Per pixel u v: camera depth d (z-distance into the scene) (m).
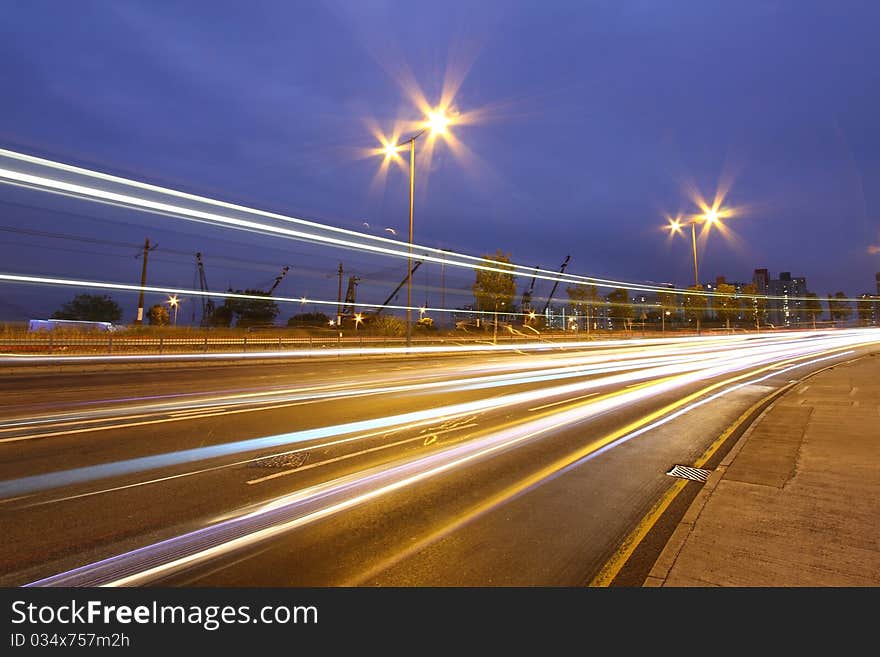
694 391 12.49
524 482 5.16
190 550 3.57
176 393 11.76
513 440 7.05
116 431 7.45
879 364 17.30
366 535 3.83
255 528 3.96
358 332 42.91
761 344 38.34
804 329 68.56
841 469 5.08
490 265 46.22
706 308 65.00
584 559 3.43
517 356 27.50
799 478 4.87
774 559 3.25
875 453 5.61
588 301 55.91
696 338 47.97
